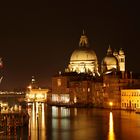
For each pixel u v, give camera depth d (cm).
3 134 16725
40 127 18962
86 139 15500
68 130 17825
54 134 16675
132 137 15825
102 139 15462
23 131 17612
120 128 18275
